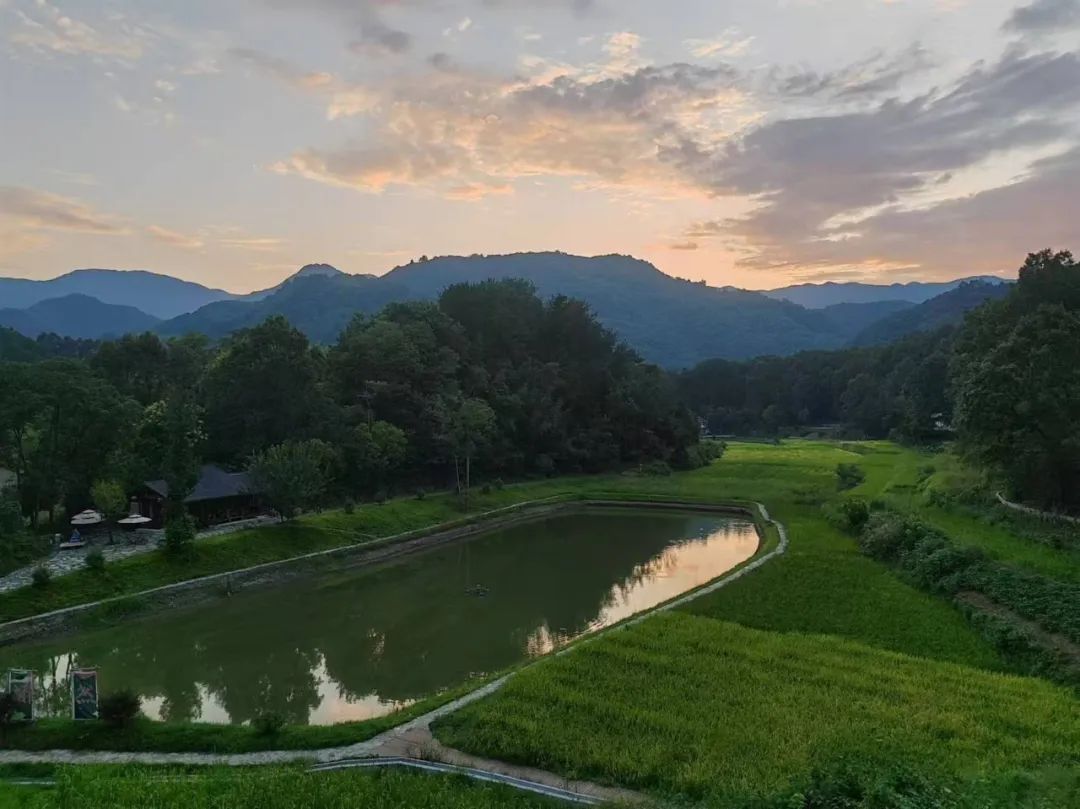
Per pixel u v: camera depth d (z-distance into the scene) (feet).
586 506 279.49
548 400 335.47
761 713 83.20
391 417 275.39
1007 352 165.37
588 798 67.46
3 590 130.31
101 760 80.74
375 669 115.03
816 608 127.13
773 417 578.25
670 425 371.56
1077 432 150.71
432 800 65.62
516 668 106.01
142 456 193.88
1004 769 68.28
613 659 101.91
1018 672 99.19
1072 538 143.54
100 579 141.49
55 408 177.58
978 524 170.40
